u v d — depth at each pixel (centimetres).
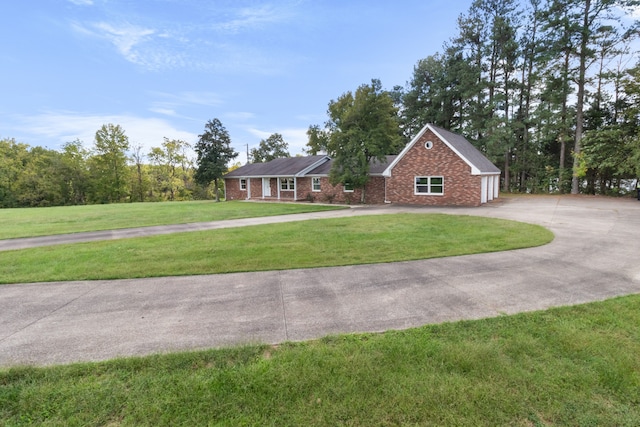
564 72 2712
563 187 3012
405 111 3975
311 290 533
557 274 588
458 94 3500
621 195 2581
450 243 863
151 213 2025
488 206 1923
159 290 552
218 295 521
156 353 339
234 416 245
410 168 2234
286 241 948
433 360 311
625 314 404
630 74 2414
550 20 2661
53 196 4325
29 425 238
